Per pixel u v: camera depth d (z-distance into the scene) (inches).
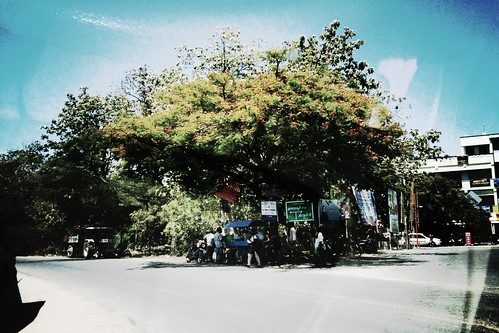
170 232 856.9
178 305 244.7
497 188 1774.1
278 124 575.5
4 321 205.9
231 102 634.8
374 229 984.3
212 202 896.3
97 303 255.4
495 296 152.7
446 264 495.8
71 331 194.9
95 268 452.4
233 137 579.2
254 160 649.6
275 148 623.2
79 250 473.4
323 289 296.4
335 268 517.7
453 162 1840.6
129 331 192.4
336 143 593.9
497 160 1797.5
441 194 1561.3
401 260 619.8
